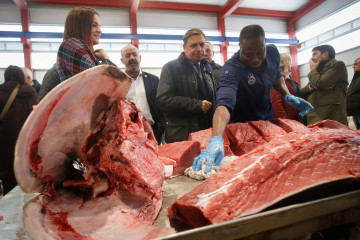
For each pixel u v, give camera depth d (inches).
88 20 73.5
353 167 43.1
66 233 36.2
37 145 35.9
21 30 364.2
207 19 454.3
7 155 106.9
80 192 44.4
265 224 28.5
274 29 508.1
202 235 26.5
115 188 45.9
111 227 39.6
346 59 416.8
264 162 43.7
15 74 114.4
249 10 474.3
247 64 92.9
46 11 371.6
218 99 84.7
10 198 58.9
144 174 46.6
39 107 32.1
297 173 42.7
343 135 50.3
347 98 166.6
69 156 43.1
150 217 43.7
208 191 41.2
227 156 85.7
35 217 35.7
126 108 48.8
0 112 107.6
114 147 44.6
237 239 28.2
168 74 119.0
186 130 117.0
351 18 400.8
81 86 37.0
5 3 355.3
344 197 32.9
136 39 396.8
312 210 30.9
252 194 39.9
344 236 36.4
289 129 94.8
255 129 92.9
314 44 472.7
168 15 432.8
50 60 375.2
